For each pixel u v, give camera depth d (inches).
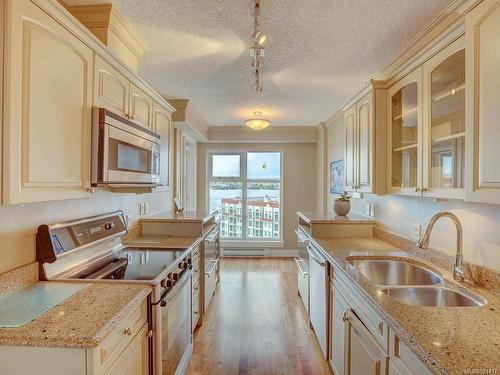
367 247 95.3
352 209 146.9
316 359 94.3
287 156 226.5
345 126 114.7
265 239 230.2
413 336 39.9
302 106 157.0
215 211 160.7
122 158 67.7
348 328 68.9
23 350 40.0
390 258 83.6
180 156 172.1
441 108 63.3
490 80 43.3
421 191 68.1
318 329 100.2
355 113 102.3
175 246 95.8
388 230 104.4
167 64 101.7
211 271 137.1
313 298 108.2
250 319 121.3
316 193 223.8
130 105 76.5
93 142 59.7
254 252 226.5
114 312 46.2
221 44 87.1
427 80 65.7
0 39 40.2
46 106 47.1
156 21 75.1
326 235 114.7
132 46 85.0
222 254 226.4
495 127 42.3
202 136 196.4
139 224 118.1
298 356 96.0
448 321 44.4
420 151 68.7
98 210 86.2
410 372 42.3
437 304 60.8
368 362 56.9
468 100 47.4
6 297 52.0
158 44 87.0
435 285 62.2
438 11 70.1
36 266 60.1
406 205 92.3
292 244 226.7
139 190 92.0
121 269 71.1
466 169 48.0
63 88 51.0
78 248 68.4
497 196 41.9
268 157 230.8
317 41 84.6
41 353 39.9
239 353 97.6
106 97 64.5
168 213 144.9
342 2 66.9
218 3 67.5
